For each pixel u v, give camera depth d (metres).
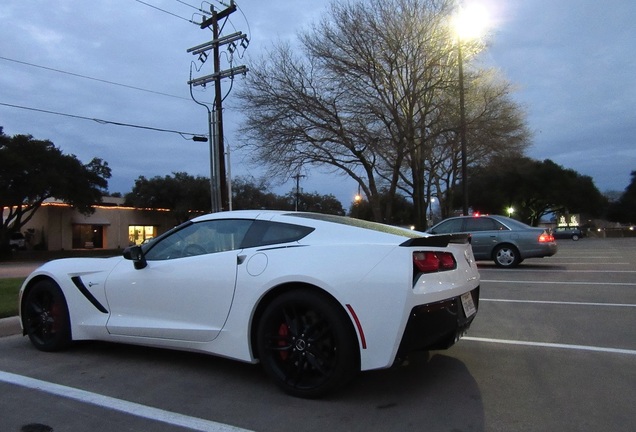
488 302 8.12
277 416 3.52
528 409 3.61
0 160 31.56
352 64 21.86
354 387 4.08
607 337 5.71
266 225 4.40
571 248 25.80
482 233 13.97
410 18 21.72
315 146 23.61
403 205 71.44
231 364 4.73
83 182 36.53
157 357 4.98
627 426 3.31
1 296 8.33
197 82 22.38
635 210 73.00
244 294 4.09
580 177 59.66
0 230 34.03
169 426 3.38
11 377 4.43
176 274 4.49
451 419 3.44
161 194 49.06
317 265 3.83
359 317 3.63
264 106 23.25
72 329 5.09
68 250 42.97
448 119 23.38
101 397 3.92
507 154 30.08
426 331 3.68
